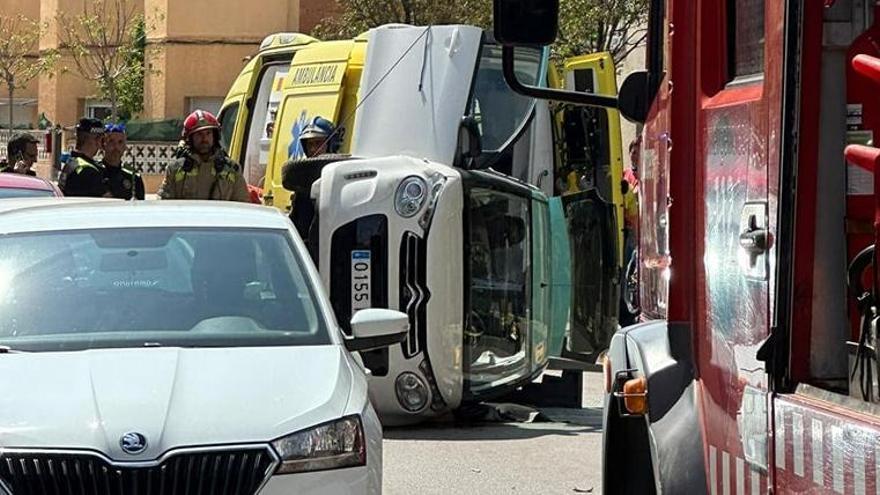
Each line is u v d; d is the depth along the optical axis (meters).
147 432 6.97
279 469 7.07
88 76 46.31
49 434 6.93
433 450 12.87
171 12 44.50
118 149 17.27
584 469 12.11
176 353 7.93
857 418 4.52
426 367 13.40
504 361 14.33
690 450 6.11
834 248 5.09
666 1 6.83
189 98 44.53
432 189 13.27
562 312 15.51
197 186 15.25
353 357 8.65
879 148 4.67
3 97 52.06
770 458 5.18
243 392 7.44
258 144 19.78
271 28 43.72
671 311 6.48
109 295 8.64
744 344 5.54
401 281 13.26
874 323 4.57
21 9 51.59
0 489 6.80
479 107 16.66
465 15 29.92
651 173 7.11
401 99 15.53
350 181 13.45
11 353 7.99
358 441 7.44
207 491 6.95
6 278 8.75
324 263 13.40
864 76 4.77
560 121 17.23
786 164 5.11
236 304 8.70
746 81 5.77
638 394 6.54
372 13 30.56
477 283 13.91
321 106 17.61
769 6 5.35
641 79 7.36
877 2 5.07
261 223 9.54
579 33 28.31
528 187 14.58
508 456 12.63
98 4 46.38
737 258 5.64
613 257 16.47
